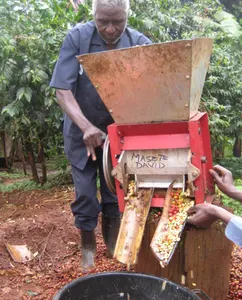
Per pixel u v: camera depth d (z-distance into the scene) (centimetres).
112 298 256
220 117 735
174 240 241
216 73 730
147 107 242
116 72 236
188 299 233
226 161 863
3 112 602
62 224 457
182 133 246
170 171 252
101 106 326
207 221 241
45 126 670
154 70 227
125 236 258
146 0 646
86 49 313
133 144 256
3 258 381
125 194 264
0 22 582
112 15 290
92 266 350
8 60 567
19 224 456
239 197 261
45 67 586
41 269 364
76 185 335
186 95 230
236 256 364
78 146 329
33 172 750
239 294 303
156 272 292
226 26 828
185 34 698
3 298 313
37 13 613
